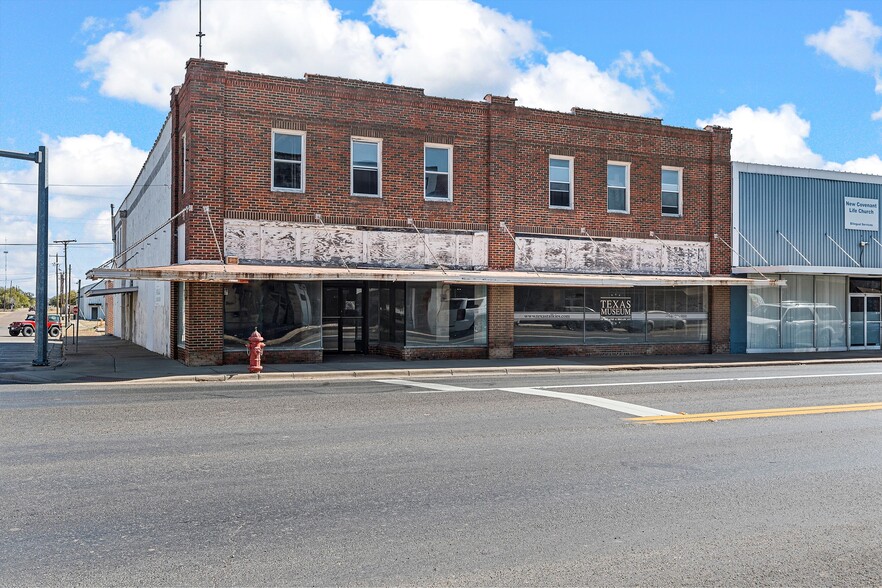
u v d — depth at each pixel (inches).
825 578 198.1
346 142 804.6
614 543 222.4
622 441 372.5
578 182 922.1
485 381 665.6
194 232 733.3
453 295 854.5
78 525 233.0
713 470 314.3
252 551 212.2
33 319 1929.1
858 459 338.6
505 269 875.4
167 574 195.2
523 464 319.9
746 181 1027.9
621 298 950.4
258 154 765.3
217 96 745.6
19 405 483.2
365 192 820.0
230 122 754.2
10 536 222.7
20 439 364.2
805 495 278.1
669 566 204.5
